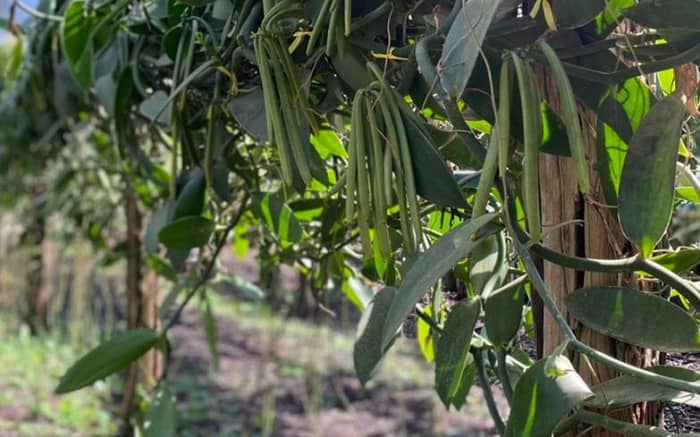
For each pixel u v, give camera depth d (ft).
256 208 2.43
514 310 1.67
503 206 1.37
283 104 1.62
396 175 1.49
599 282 1.57
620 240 1.57
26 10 3.05
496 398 3.57
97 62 2.88
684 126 1.72
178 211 2.41
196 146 2.53
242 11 1.86
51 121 5.45
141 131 3.41
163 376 2.34
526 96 1.32
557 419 1.27
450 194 1.46
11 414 8.55
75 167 5.52
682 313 1.43
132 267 4.46
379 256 2.01
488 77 1.44
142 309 4.46
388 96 1.48
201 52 2.14
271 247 3.19
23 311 11.56
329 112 1.94
